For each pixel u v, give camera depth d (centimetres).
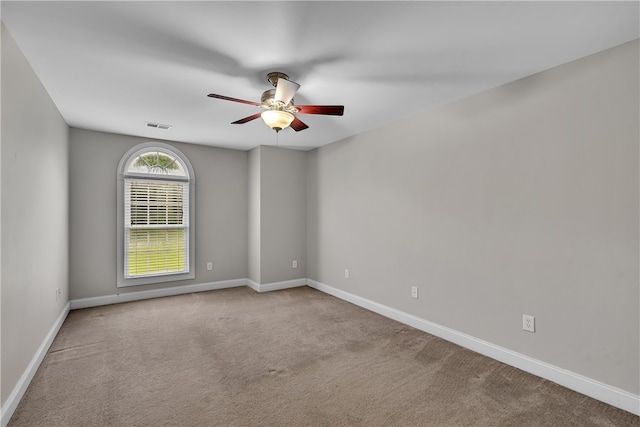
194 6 165
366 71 239
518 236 253
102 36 194
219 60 223
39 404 203
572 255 223
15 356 202
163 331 328
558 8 166
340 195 451
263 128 395
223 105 312
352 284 430
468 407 204
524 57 219
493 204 270
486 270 275
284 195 511
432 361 265
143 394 216
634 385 197
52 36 193
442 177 312
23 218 216
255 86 267
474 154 284
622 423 187
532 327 244
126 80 255
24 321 218
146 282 446
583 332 218
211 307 409
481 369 251
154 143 451
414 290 341
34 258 241
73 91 277
